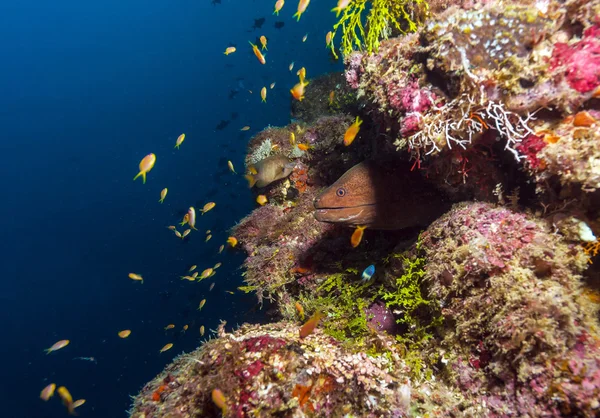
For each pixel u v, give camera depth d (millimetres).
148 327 18797
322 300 4012
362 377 2590
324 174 6266
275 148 7305
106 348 18469
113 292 22984
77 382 17469
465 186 3168
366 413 2475
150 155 5238
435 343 2875
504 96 2529
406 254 3418
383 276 3859
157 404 3053
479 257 2492
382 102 3209
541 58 2432
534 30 2459
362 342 3146
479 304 2486
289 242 5188
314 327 3094
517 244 2453
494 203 3029
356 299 3832
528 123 2594
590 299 2377
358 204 3775
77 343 19281
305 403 2459
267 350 2688
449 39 2584
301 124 7668
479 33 2541
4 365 19047
